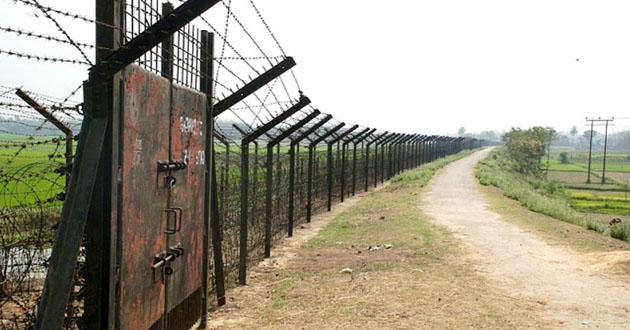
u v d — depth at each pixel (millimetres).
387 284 9523
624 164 110562
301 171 18062
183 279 6094
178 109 5719
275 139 11703
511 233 15695
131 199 4578
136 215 4695
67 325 4199
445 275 10320
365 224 17047
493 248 13266
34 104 4375
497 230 16172
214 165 7859
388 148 37781
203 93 6684
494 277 10312
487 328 7379
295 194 16781
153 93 4984
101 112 4023
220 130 9422
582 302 8758
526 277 10383
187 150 6086
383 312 7969
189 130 6137
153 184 5074
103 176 4191
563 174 79438
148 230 4992
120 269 4410
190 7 4133
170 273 5480
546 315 8023
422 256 12102
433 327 7367
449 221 17766
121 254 4406
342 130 24109
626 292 9391
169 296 5656
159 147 5195
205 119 6785
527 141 69750
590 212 37188
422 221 17453
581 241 14617
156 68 5195
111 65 4020
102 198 4199
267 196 11945
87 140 3951
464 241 14125
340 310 8047
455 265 11258
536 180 62219
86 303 4246
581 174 79688
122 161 4348
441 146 75312
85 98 4012
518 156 70438
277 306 8242
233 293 9000
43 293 3613
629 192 53594
